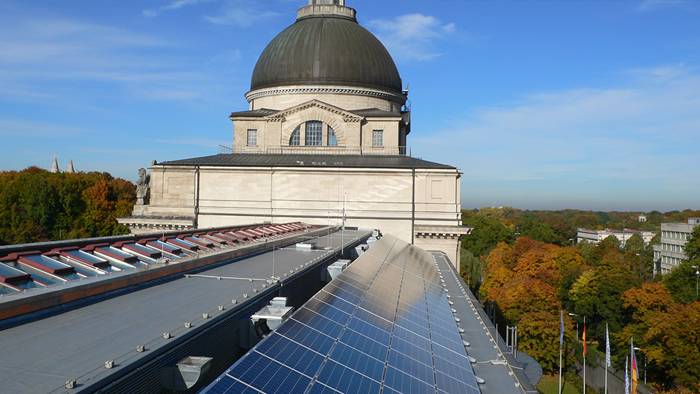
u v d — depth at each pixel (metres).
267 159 90.69
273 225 71.19
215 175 87.19
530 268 120.00
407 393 18.28
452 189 84.69
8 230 134.88
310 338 20.03
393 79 101.38
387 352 21.80
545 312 77.88
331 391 16.22
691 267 94.12
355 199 85.56
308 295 36.69
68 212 144.25
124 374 15.72
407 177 85.25
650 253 177.12
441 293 40.84
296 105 93.38
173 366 18.06
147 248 36.91
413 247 66.56
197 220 87.00
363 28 105.19
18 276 23.67
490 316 94.62
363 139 93.50
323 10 104.12
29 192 140.50
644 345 68.56
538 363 72.50
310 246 48.84
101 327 19.83
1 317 19.77
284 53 97.75
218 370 21.72
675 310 66.44
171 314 21.97
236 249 41.69
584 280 91.56
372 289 32.12
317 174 85.94
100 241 34.16
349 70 96.12
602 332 83.56
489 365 26.98
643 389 66.69
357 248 57.12
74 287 23.42
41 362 15.99
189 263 33.28
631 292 79.56
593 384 76.81
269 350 17.53
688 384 61.94
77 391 13.90
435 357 23.88
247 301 24.83
